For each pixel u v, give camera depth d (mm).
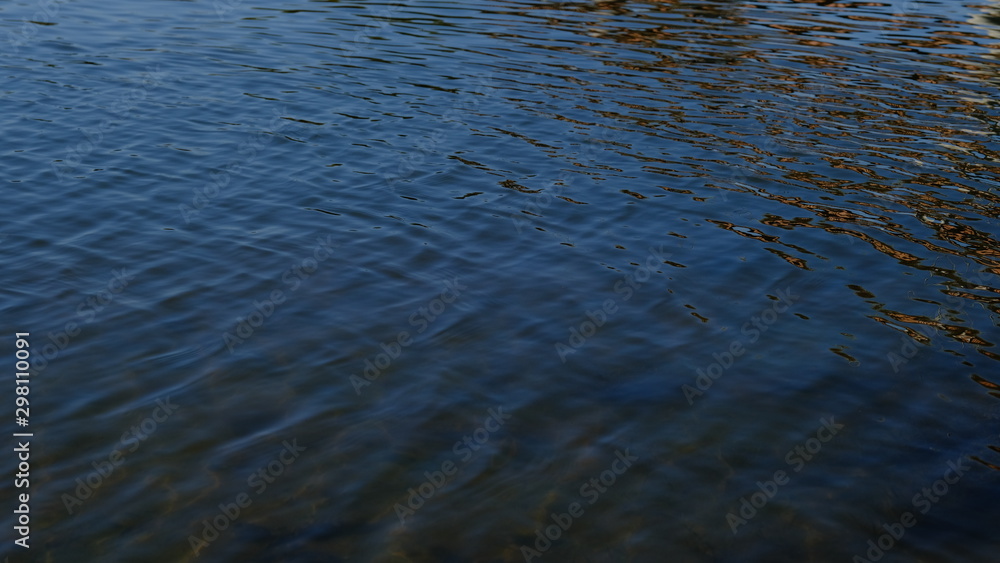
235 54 19531
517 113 16188
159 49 19625
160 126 14859
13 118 14766
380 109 16234
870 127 15750
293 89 17250
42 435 7043
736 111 16531
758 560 6074
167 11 23391
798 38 22016
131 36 20625
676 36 22062
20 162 12938
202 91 16859
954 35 22453
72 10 22953
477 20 23359
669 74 18859
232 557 5938
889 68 19531
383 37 21453
